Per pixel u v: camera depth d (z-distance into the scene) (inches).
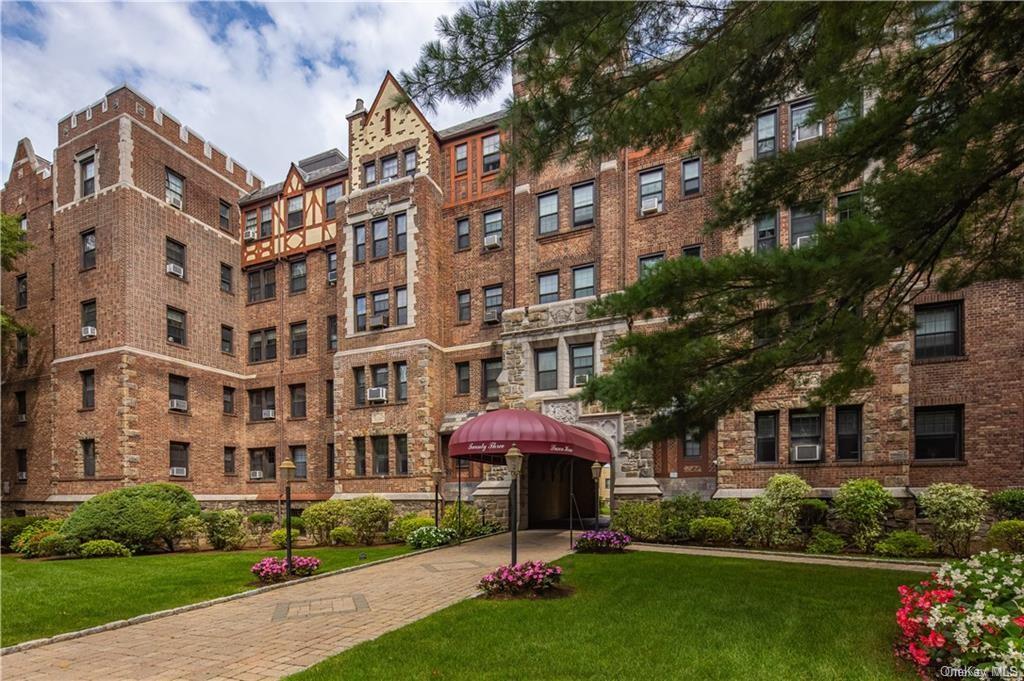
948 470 676.7
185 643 339.6
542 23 299.7
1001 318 666.2
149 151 1100.5
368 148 1139.9
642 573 482.9
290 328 1249.4
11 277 1201.4
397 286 1071.0
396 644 307.6
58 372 1090.7
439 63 309.9
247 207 1321.4
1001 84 314.5
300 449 1207.6
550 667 269.0
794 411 749.3
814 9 288.4
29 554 740.7
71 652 328.2
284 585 499.2
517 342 936.9
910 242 312.5
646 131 346.9
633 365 345.4
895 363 693.9
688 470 848.3
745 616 342.6
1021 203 384.5
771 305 342.6
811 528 682.2
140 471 1018.7
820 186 359.6
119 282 1035.3
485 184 1082.7
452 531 754.8
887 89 331.9
